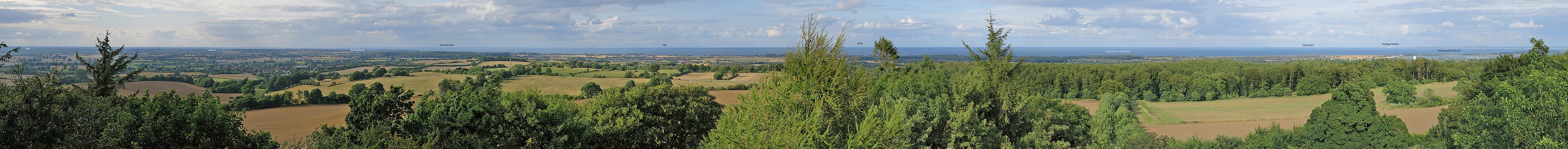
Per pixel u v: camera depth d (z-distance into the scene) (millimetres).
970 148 26578
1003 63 31484
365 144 23750
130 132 22875
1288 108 86312
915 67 35375
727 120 18531
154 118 23312
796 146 17016
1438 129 39875
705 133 34500
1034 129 32781
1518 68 34125
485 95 27344
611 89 34125
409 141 24625
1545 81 23219
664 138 32688
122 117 22641
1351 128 34000
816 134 17141
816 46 17609
